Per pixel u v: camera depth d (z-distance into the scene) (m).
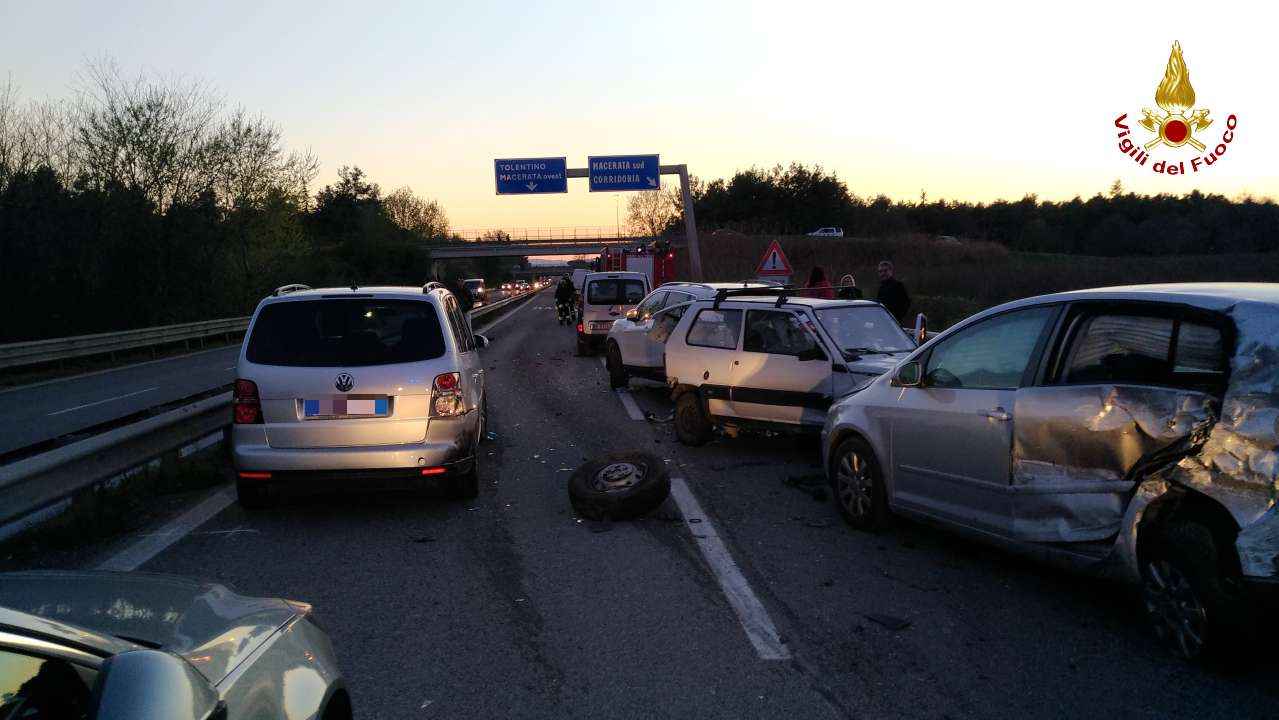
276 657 2.36
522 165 32.19
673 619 4.56
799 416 8.20
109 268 30.62
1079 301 4.65
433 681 3.85
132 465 6.82
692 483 7.70
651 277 32.09
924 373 5.57
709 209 108.94
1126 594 4.87
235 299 36.34
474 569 5.41
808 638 4.30
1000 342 5.07
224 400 8.71
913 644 4.21
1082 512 4.35
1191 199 96.44
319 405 6.38
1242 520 3.56
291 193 38.25
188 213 32.41
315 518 6.63
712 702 3.63
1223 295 3.98
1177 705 3.55
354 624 4.52
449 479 6.65
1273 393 3.58
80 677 1.76
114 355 23.84
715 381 8.91
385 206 119.81
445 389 6.53
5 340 27.42
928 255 86.06
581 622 4.54
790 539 5.99
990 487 4.90
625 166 32.12
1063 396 4.48
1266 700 3.57
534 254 101.19
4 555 5.64
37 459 5.57
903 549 5.74
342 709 2.73
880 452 5.90
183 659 1.86
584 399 13.40
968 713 3.52
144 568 5.40
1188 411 3.85
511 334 29.95
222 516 6.68
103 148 30.45
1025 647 4.16
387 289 7.00
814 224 107.00
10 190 27.14
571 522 6.50
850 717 3.50
